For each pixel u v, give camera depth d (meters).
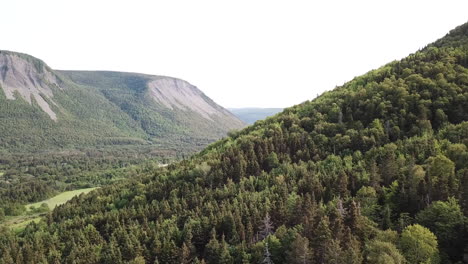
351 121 158.75
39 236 140.25
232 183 138.38
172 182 159.50
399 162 113.94
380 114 152.62
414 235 72.94
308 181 118.19
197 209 124.38
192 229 111.81
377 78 189.50
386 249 68.94
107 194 185.38
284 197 112.19
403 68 186.62
